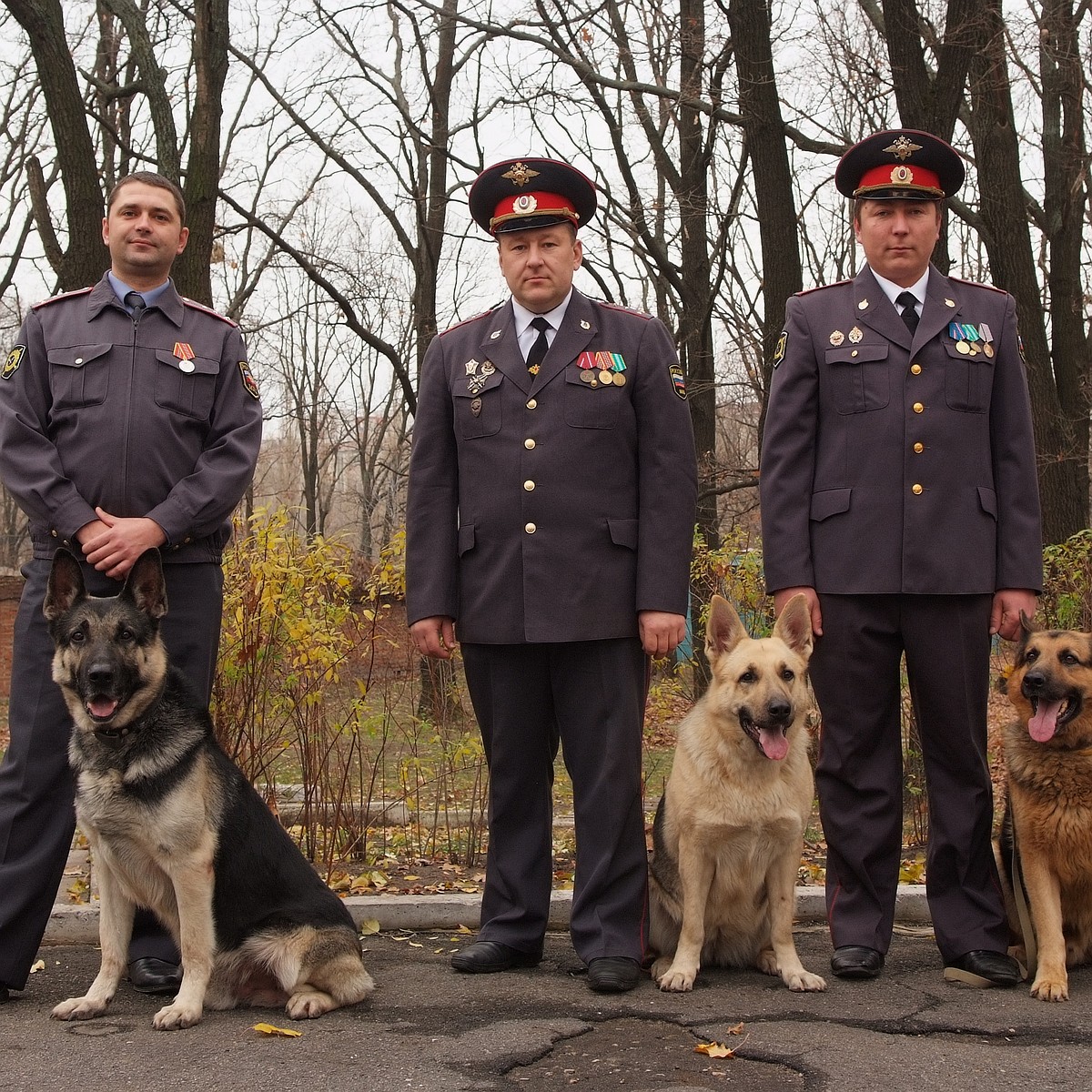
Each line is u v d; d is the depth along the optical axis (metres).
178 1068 3.26
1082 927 4.41
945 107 10.55
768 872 4.35
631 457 4.48
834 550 4.48
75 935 5.00
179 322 4.46
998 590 4.48
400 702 6.93
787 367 4.64
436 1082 3.14
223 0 10.59
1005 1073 3.21
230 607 5.96
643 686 4.54
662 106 16.27
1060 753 4.20
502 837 4.55
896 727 4.55
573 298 4.58
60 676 3.87
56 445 4.28
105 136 18.78
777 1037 3.52
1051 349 14.78
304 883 4.05
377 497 36.66
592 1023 3.71
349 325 15.48
